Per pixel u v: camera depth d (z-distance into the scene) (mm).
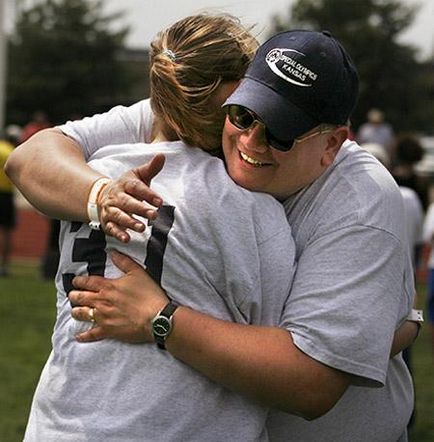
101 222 2520
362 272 2508
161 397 2465
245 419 2514
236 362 2443
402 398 2826
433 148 31453
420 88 39688
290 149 2480
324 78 2467
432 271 7953
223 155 2664
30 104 43531
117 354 2514
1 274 14398
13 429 6445
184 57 2584
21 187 2750
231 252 2471
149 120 2881
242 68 2607
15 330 9992
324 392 2475
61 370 2576
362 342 2465
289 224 2615
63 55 43656
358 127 38438
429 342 10000
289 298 2539
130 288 2512
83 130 2857
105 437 2455
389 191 2615
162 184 2559
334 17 39375
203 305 2502
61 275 2682
